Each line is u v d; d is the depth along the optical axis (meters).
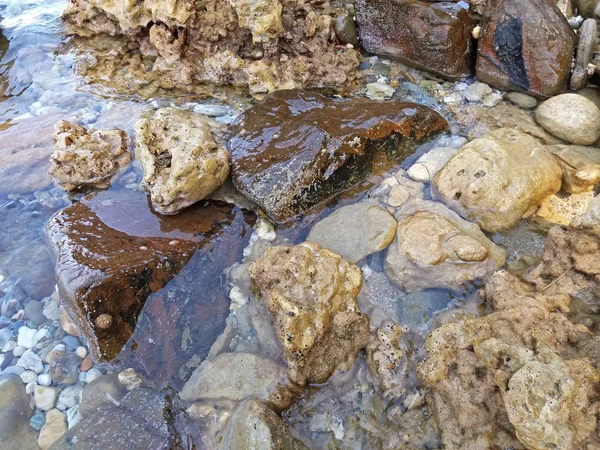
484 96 0.85
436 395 0.52
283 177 0.68
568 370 0.45
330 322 0.56
